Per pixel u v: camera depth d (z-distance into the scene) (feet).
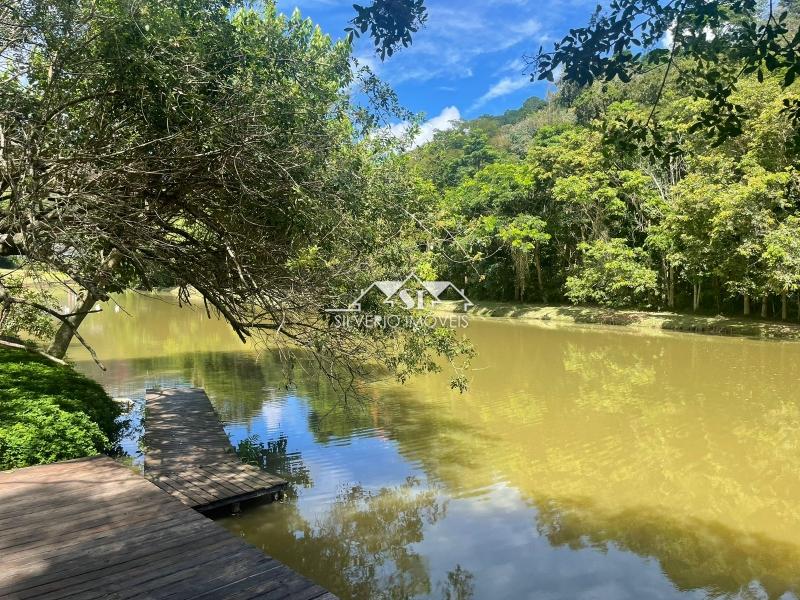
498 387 40.86
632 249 78.84
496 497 21.67
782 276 54.90
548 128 105.50
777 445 27.61
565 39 9.18
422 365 27.66
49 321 37.91
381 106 24.17
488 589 15.33
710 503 21.20
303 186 20.16
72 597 10.18
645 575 16.11
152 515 13.91
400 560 16.94
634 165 78.89
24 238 17.21
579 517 19.94
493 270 103.24
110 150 19.90
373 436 29.07
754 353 52.95
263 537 18.33
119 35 17.48
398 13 9.66
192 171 20.29
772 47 8.61
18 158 17.90
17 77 18.10
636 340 63.87
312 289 22.40
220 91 19.66
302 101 21.16
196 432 26.45
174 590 10.46
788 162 57.93
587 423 31.45
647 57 9.32
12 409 21.24
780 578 15.98
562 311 89.35
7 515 13.87
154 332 70.33
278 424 31.22
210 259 23.45
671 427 30.60
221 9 21.01
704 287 80.33
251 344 59.88
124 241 20.67
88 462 18.45
